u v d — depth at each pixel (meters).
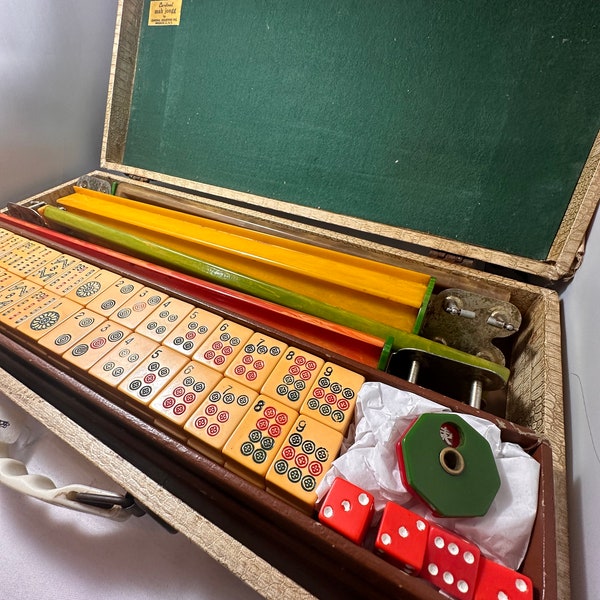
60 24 1.00
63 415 0.58
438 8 0.71
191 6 0.93
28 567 0.67
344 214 0.87
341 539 0.39
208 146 0.99
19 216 0.98
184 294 0.67
